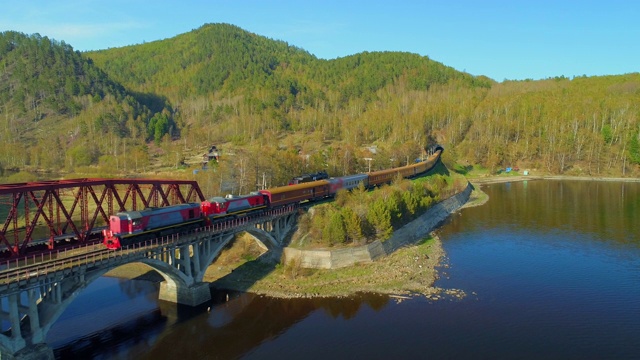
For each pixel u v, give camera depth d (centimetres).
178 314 5875
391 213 8762
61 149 19588
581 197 14262
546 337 5134
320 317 5753
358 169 13938
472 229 10231
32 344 4278
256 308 6050
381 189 10612
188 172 13525
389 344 5025
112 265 4928
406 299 6225
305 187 8794
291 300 6278
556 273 7250
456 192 13775
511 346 4938
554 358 4694
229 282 6919
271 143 19300
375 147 18350
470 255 8256
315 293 6462
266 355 4875
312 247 7556
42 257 4694
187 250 6025
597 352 4803
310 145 19488
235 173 10962
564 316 5666
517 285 6725
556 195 14725
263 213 7581
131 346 5075
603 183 17450
